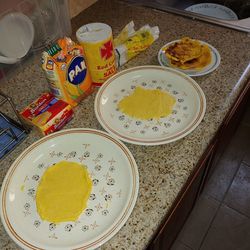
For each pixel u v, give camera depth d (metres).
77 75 0.71
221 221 1.38
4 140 0.69
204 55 0.85
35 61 0.90
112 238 0.52
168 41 0.93
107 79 0.79
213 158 1.03
